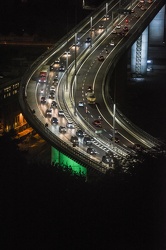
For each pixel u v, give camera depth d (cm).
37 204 4138
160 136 14425
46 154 13350
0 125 14512
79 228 3900
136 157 5069
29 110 11756
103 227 3919
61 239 3806
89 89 14088
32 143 14650
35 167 5012
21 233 3841
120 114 12606
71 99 13450
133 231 3881
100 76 15100
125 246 3788
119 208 4091
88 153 9912
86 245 3784
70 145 10350
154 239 3834
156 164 4625
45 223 3922
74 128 11438
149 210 4041
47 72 15375
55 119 11650
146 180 4391
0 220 3959
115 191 4353
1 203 4147
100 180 4962
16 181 4531
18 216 4000
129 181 4453
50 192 4331
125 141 10856
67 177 4806
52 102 12975
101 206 4119
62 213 4031
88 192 4369
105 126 11769
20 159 5422
